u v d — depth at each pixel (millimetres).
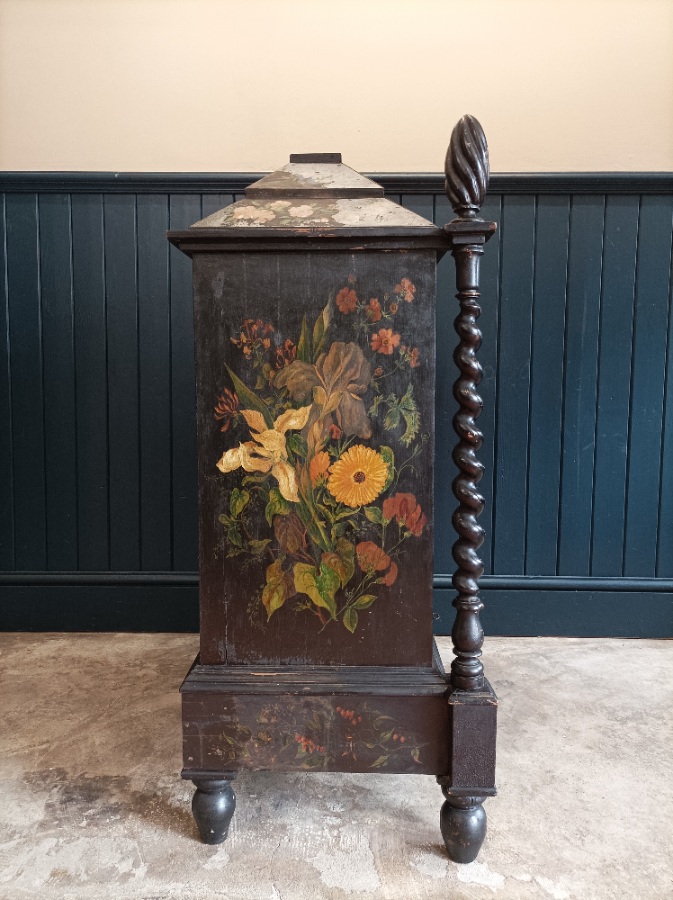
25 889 1221
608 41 2379
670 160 2398
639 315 2371
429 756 1316
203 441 1320
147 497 2453
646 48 2375
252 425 1314
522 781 1563
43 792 1508
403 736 1314
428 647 1337
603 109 2396
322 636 1339
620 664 2215
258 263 1290
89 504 2455
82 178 2346
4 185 2361
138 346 2414
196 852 1321
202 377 1312
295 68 2424
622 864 1298
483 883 1245
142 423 2432
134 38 2412
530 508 2436
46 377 2420
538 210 2350
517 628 2461
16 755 1658
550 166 2416
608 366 2389
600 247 2355
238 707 1313
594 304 2371
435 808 1473
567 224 2350
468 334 1291
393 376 1302
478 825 1284
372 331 1296
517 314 2379
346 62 2420
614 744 1723
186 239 1271
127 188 2371
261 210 1325
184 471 2443
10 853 1312
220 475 1323
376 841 1359
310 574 1330
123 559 2473
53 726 1796
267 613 1338
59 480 2447
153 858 1304
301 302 1295
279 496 1320
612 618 2449
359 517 1320
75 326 2406
